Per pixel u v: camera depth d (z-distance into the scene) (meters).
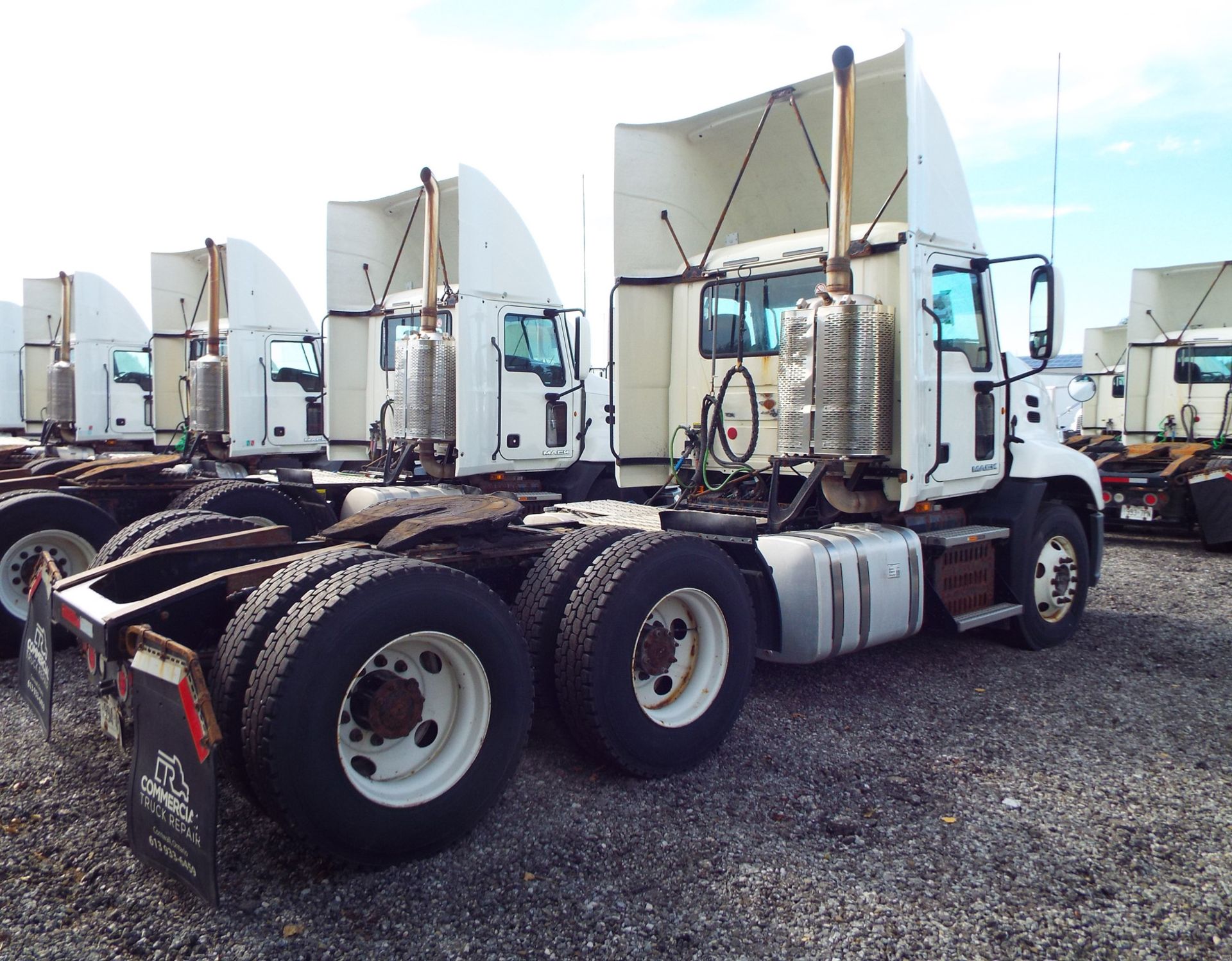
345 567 2.97
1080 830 3.19
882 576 4.56
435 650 2.98
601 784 3.54
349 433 8.80
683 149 5.70
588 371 8.42
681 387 5.67
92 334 12.74
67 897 2.68
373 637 2.71
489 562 3.84
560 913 2.62
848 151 4.42
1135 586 7.79
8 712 4.28
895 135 4.95
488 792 3.02
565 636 3.47
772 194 5.68
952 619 4.98
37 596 3.58
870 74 4.77
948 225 4.91
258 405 10.33
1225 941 2.51
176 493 7.24
